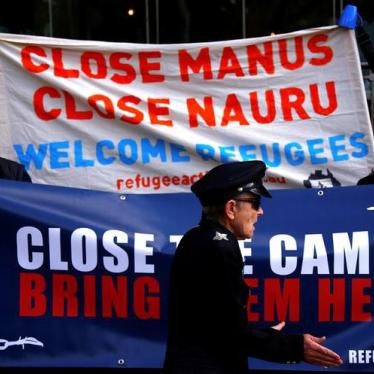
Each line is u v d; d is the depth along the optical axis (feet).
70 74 56.85
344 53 56.13
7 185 46.80
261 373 48.96
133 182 57.11
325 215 47.21
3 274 46.68
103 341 47.06
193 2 92.53
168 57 56.80
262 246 46.91
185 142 56.59
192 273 33.99
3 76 56.95
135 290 47.03
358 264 46.65
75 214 47.11
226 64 56.80
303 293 46.73
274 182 56.80
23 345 46.91
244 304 33.83
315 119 56.70
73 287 46.93
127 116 56.65
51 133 57.11
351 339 46.42
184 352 33.96
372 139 56.29
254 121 56.95
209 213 35.50
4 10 93.56
